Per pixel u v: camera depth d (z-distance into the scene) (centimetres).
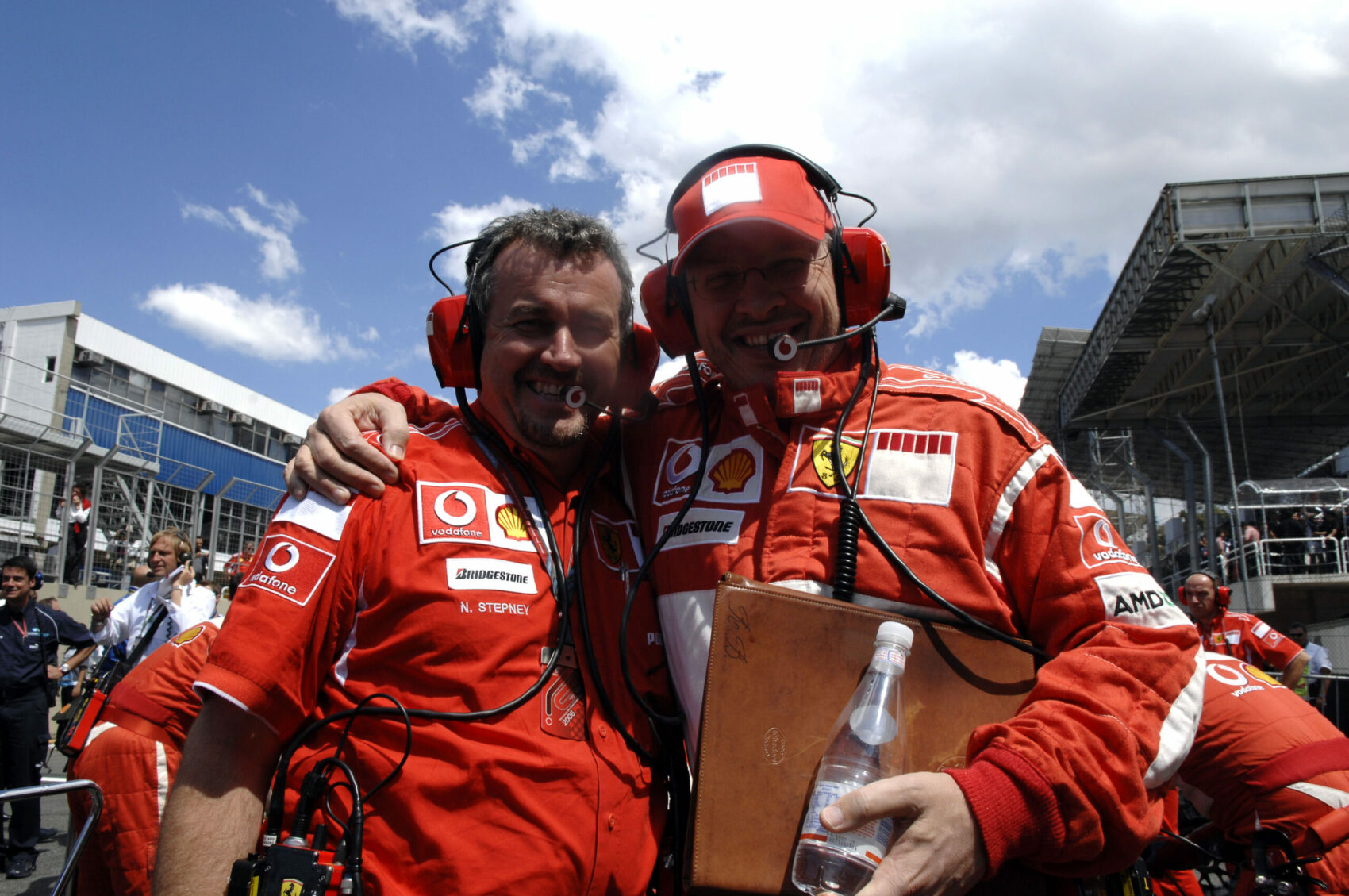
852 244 171
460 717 137
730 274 165
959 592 142
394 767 135
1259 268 1383
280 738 140
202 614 569
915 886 110
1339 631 1180
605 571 166
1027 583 144
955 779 116
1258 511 1587
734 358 168
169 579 567
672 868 153
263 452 2483
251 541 1582
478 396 180
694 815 125
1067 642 140
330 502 149
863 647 136
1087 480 2262
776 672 131
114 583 1195
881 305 175
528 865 132
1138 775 119
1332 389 1788
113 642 568
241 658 134
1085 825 116
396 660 143
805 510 152
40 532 1109
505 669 143
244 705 133
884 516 148
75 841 191
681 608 157
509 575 150
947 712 135
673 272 165
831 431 158
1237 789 221
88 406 1416
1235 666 240
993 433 150
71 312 1902
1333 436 2048
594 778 143
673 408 189
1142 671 126
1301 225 1284
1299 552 1489
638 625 165
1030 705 128
